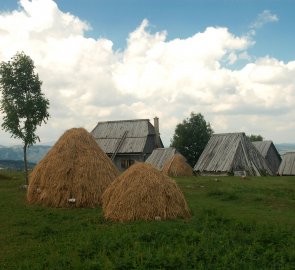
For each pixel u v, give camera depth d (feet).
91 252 33.09
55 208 58.85
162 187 50.42
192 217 49.32
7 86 87.51
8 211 56.39
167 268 29.30
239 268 29.09
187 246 34.09
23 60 87.81
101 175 62.28
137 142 196.03
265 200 68.39
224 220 46.52
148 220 47.85
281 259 30.91
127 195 49.57
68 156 62.95
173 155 150.00
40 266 30.27
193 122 216.95
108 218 49.21
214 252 32.22
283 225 45.47
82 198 59.57
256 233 39.55
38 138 89.71
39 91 90.02
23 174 129.29
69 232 42.52
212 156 158.20
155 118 206.18
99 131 212.02
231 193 74.33
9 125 86.89
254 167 154.40
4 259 33.22
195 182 103.40
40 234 41.86
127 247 34.45
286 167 156.66
